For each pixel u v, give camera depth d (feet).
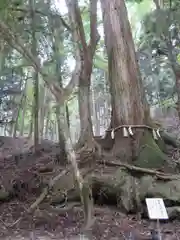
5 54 34.55
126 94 26.81
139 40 40.81
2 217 18.30
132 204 18.97
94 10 24.90
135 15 41.47
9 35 16.83
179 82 28.40
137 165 23.79
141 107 26.91
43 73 15.87
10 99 46.09
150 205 12.71
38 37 30.30
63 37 31.07
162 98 42.37
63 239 14.30
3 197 22.38
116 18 29.25
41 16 29.22
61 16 28.76
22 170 25.89
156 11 31.96
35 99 35.12
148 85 41.68
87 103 24.29
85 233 14.87
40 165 26.71
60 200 20.01
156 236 13.37
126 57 28.04
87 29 38.86
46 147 36.22
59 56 27.78
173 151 26.99
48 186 20.11
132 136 25.41
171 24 32.27
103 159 23.63
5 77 40.65
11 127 53.52
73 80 16.28
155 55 37.86
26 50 16.47
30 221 16.85
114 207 20.22
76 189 20.13
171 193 19.02
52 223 16.62
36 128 34.73
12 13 26.48
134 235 14.46
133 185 20.07
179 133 32.60
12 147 42.11
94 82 56.29
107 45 29.73
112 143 26.43
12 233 15.31
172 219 17.06
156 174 21.34
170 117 40.78
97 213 18.57
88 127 24.32
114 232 15.07
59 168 24.73
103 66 40.75
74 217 17.53
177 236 14.30
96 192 21.09
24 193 23.15
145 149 24.71
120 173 21.50
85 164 22.65
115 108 27.40
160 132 28.96
